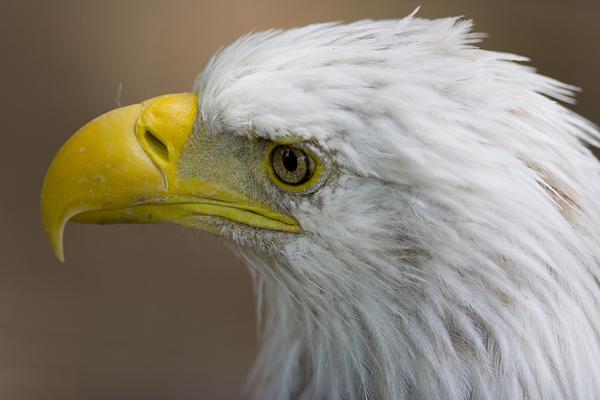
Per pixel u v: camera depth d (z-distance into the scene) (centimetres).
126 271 291
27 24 337
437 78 230
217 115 231
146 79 317
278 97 230
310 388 234
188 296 287
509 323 230
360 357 232
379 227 230
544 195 230
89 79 323
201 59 318
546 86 232
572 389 230
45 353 268
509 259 229
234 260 287
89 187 233
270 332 236
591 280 230
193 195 232
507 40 311
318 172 230
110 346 274
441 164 229
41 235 300
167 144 232
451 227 230
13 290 285
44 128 316
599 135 232
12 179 308
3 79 327
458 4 317
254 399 238
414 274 230
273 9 324
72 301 285
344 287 231
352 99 230
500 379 230
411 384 231
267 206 232
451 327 230
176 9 329
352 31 232
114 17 335
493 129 230
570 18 320
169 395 260
